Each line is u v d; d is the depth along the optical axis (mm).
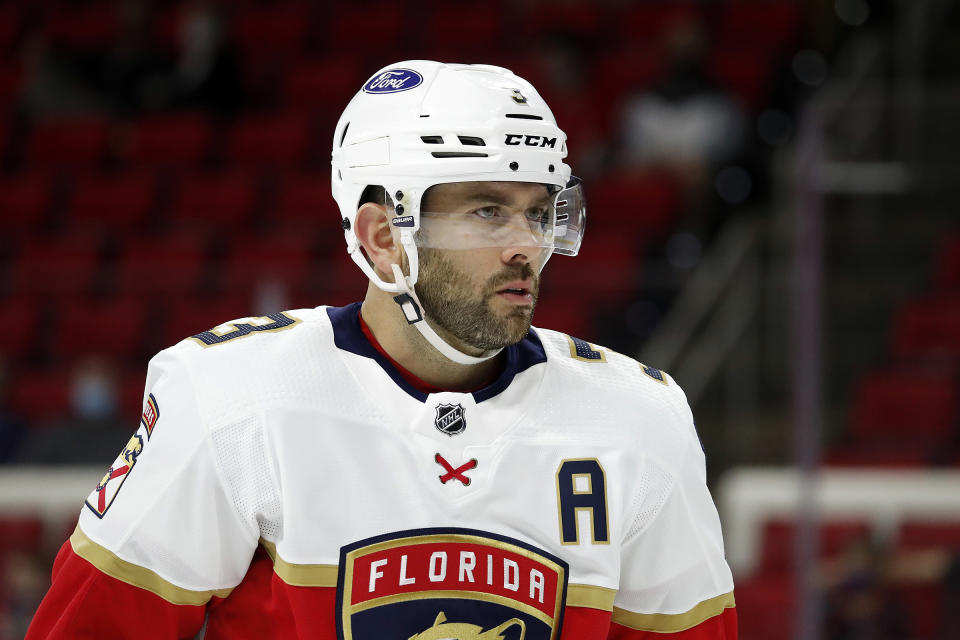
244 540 5215
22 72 31766
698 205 22812
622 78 28953
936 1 22953
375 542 5082
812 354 12367
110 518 5250
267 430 5176
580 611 5242
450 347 5320
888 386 12414
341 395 5289
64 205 26969
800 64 29062
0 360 16625
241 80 30078
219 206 26328
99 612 5199
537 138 5215
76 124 29406
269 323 5621
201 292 16719
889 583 11961
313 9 33688
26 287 17062
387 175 5230
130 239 24000
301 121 29297
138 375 16422
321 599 5047
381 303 5449
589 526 5285
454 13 32875
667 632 5633
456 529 5133
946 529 11930
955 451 12219
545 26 32094
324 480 5133
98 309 16891
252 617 5332
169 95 29875
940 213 12516
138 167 28625
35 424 15430
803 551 12109
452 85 5289
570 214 5777
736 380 14789
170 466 5207
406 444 5227
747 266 15039
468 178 5125
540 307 16438
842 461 12312
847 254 12609
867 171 12602
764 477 13477
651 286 16250
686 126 23812
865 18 28547
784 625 12508
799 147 13180
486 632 5082
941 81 22250
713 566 5672
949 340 12375
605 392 5590
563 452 5367
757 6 31078
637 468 5430
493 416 5348
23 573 13359
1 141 29328
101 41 33281
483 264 5160
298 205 26266
